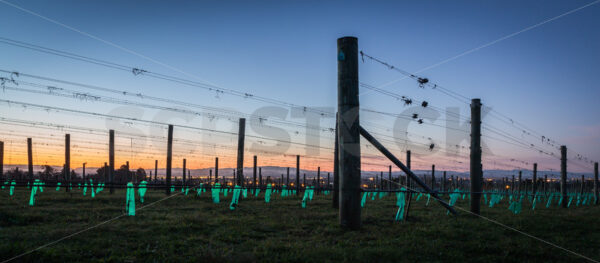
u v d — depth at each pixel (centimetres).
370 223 1408
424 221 1507
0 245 845
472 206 1755
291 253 874
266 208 1838
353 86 1266
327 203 2302
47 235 993
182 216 1418
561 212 2244
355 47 1280
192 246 934
